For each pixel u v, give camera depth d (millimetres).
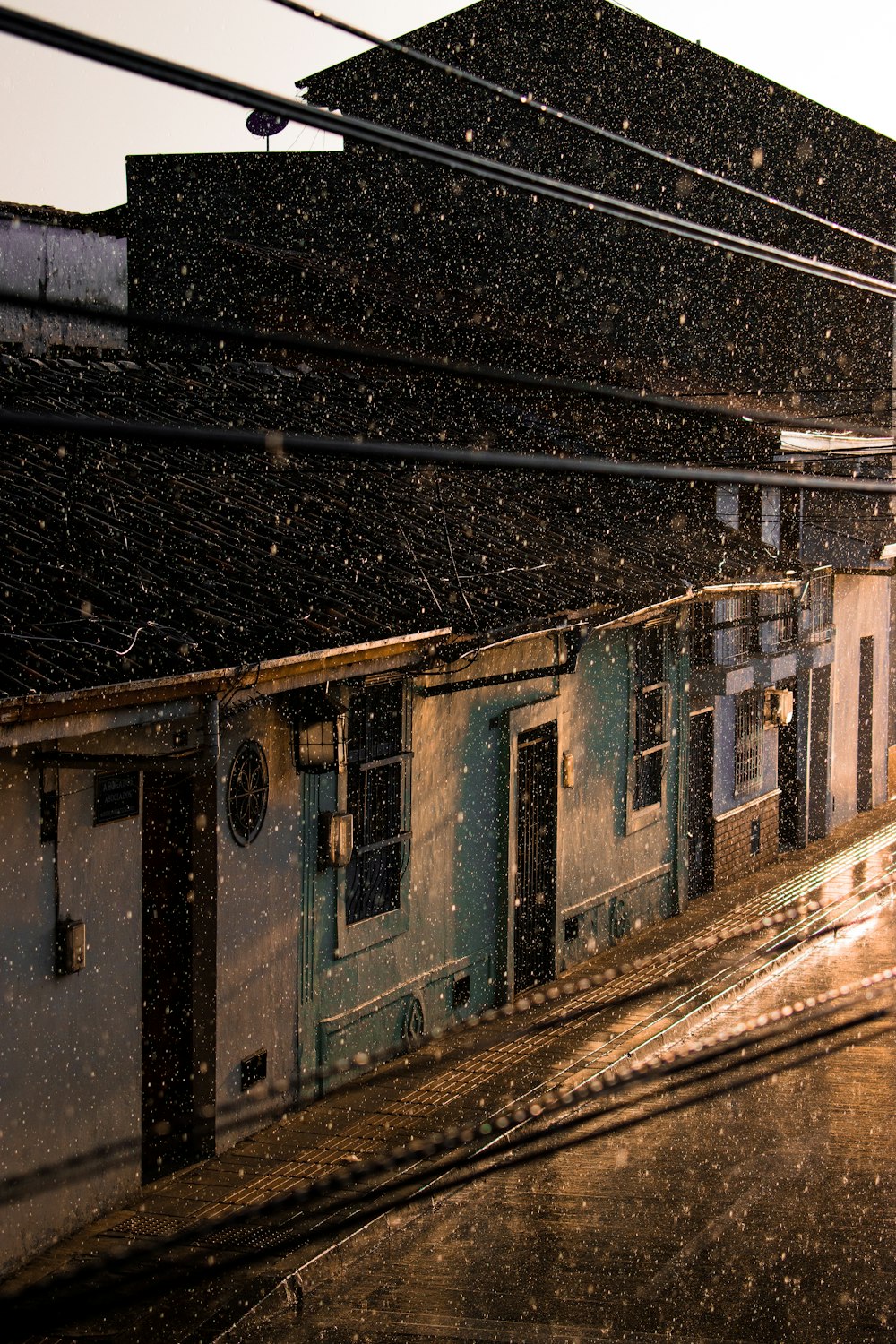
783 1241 9773
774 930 19656
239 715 11234
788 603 23875
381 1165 10844
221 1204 10125
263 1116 11750
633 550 17766
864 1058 14336
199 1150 11094
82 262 15750
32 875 9156
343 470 15578
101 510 11844
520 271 25266
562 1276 9219
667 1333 8266
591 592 14930
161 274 21125
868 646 30281
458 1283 9148
